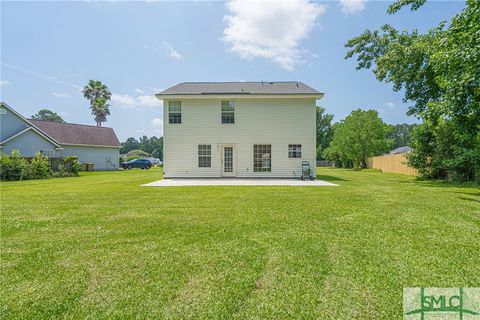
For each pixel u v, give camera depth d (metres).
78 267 2.87
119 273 2.72
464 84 7.95
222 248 3.44
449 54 8.25
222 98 14.95
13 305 2.16
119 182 12.91
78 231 4.25
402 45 13.49
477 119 8.72
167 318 1.97
